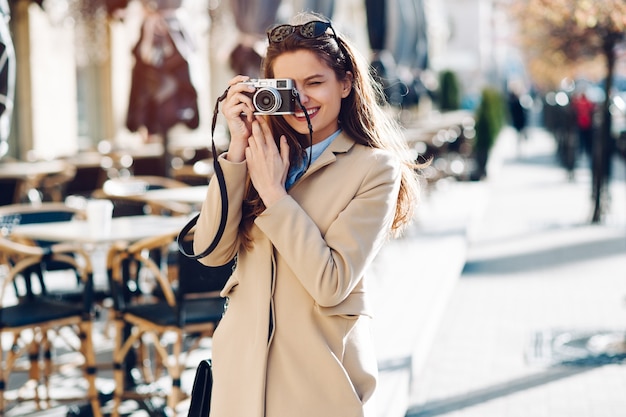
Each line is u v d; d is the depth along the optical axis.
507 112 46.66
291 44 2.71
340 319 2.68
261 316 2.66
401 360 6.20
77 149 15.95
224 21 11.90
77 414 5.70
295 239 2.57
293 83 2.68
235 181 2.67
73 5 11.31
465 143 20.98
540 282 10.30
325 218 2.67
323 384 2.64
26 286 6.05
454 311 8.98
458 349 7.54
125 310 5.54
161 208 8.13
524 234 14.02
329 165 2.74
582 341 7.61
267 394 2.64
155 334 5.42
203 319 5.36
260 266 2.71
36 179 11.62
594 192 14.80
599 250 12.29
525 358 7.19
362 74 2.80
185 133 19.75
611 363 6.94
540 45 18.97
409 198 2.92
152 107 10.01
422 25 18.27
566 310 8.87
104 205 5.73
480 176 20.98
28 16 14.18
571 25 12.71
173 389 5.29
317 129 2.74
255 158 2.64
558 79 35.66
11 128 14.23
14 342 5.57
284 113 2.64
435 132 18.22
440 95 32.91
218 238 2.68
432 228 12.96
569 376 6.67
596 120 14.95
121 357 5.53
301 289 2.67
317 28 2.73
